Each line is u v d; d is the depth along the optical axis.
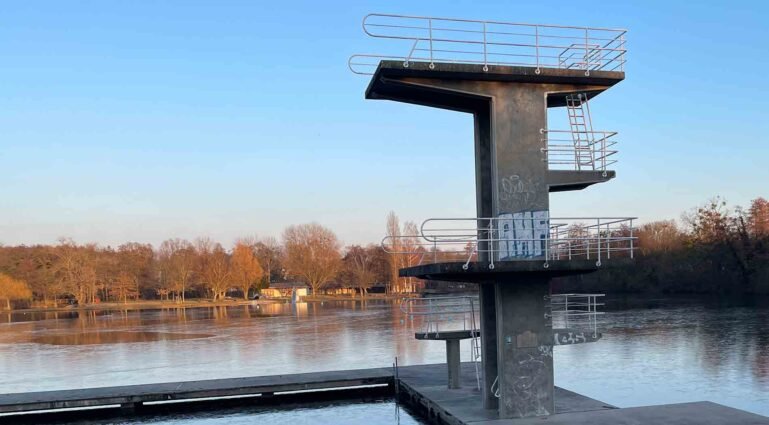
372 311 89.88
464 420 17.02
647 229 110.44
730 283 88.38
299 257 150.88
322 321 70.88
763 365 31.53
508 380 16.95
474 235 16.00
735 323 50.81
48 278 133.38
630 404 23.56
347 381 24.84
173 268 142.50
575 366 32.62
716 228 90.88
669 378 28.72
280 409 23.86
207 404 24.86
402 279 143.75
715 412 17.25
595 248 18.98
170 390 23.78
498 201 16.61
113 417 23.25
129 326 71.75
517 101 16.92
